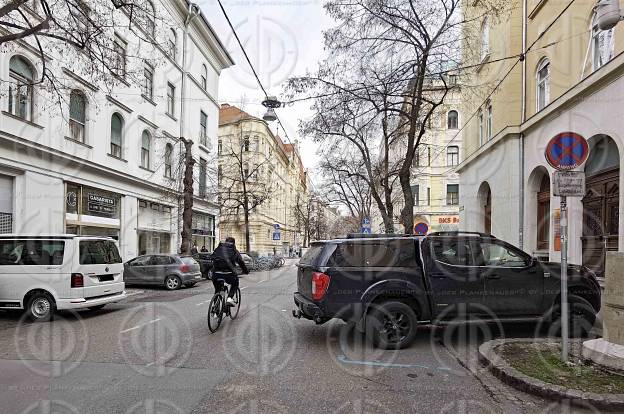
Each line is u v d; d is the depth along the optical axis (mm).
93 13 12062
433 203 33406
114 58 11797
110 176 17609
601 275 10820
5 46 11797
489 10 13773
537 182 14648
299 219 60062
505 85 15898
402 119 17969
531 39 14898
